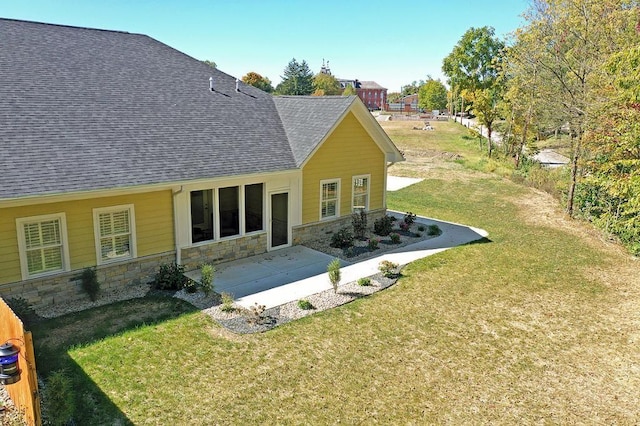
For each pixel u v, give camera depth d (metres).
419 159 40.47
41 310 10.74
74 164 11.15
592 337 10.38
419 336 10.13
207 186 13.41
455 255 16.00
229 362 8.74
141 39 17.69
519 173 31.89
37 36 14.73
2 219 10.09
